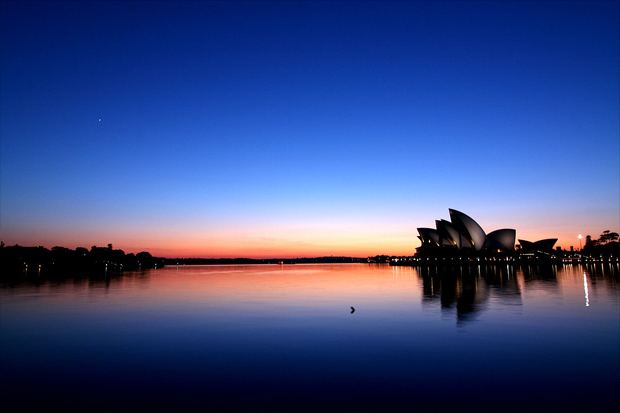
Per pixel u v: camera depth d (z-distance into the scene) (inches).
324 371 357.4
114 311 714.2
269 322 596.4
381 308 725.9
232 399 295.4
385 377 339.6
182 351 429.7
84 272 2829.7
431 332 506.9
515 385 317.7
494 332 501.4
